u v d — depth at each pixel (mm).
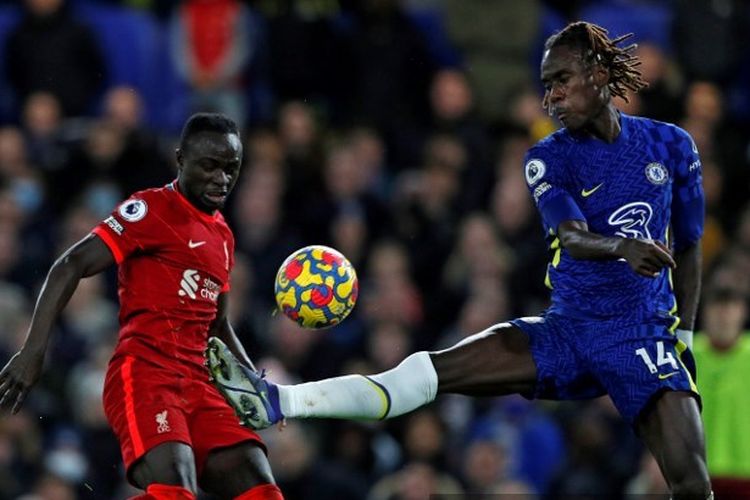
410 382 22625
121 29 49594
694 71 49062
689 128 46500
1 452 38031
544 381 22781
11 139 45875
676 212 23312
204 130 22578
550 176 22688
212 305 23062
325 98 48719
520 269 43125
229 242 23328
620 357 22438
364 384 22578
